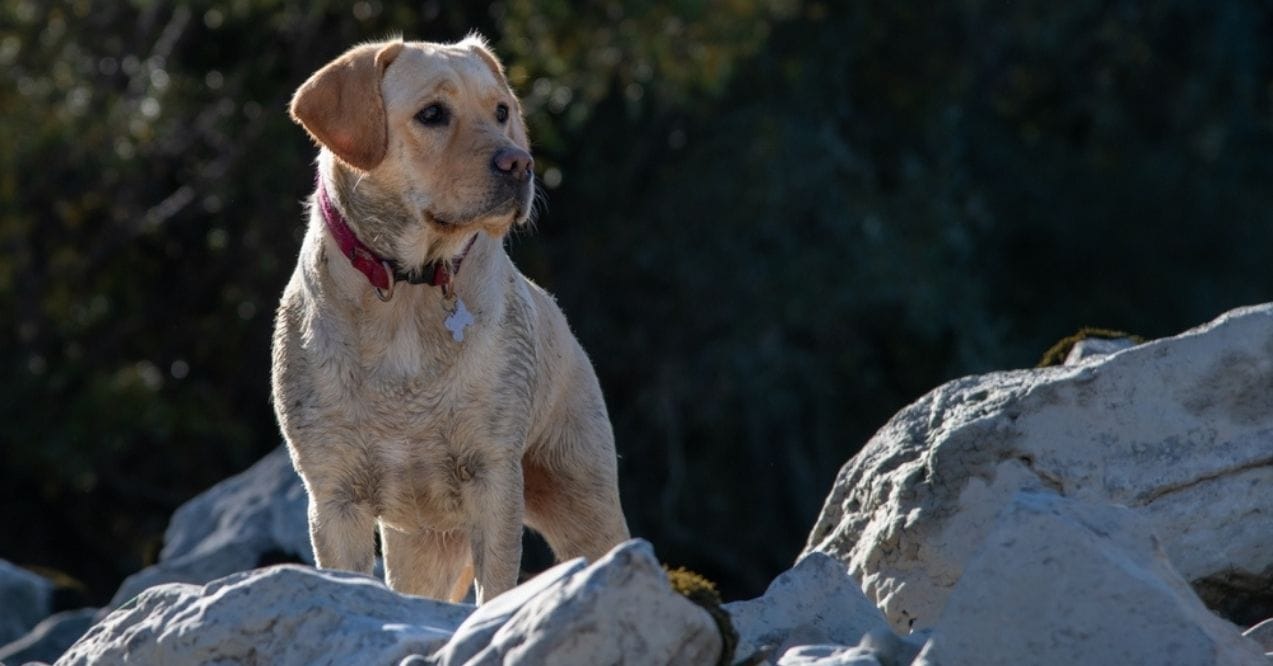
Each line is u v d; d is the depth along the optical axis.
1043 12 21.59
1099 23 22.94
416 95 5.81
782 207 18.61
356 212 5.83
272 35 17.58
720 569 19.97
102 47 17.44
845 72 20.11
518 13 16.17
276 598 4.71
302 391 5.82
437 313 5.78
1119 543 4.62
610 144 18.61
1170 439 5.87
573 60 16.06
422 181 5.78
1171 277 23.44
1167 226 23.52
